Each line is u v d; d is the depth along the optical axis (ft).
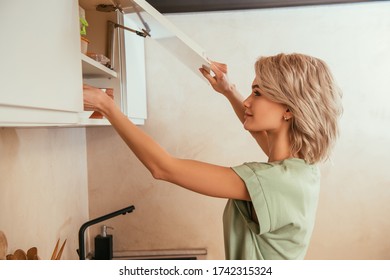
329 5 5.38
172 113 5.62
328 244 5.60
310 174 3.14
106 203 5.76
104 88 4.03
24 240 3.66
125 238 5.78
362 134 5.47
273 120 3.16
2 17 1.49
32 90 1.73
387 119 5.44
